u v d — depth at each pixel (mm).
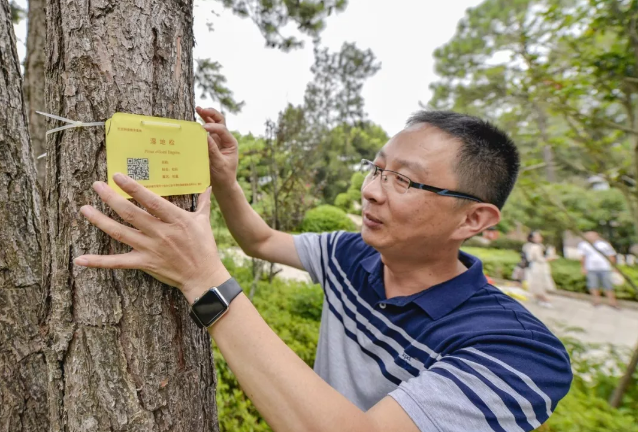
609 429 2049
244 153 4848
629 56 2305
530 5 2693
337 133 18281
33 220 1031
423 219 934
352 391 1075
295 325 3486
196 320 680
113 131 620
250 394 635
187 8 853
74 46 693
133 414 715
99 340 712
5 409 954
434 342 902
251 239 1370
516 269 7086
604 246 5754
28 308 995
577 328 3045
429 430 651
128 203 596
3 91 968
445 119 957
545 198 3068
